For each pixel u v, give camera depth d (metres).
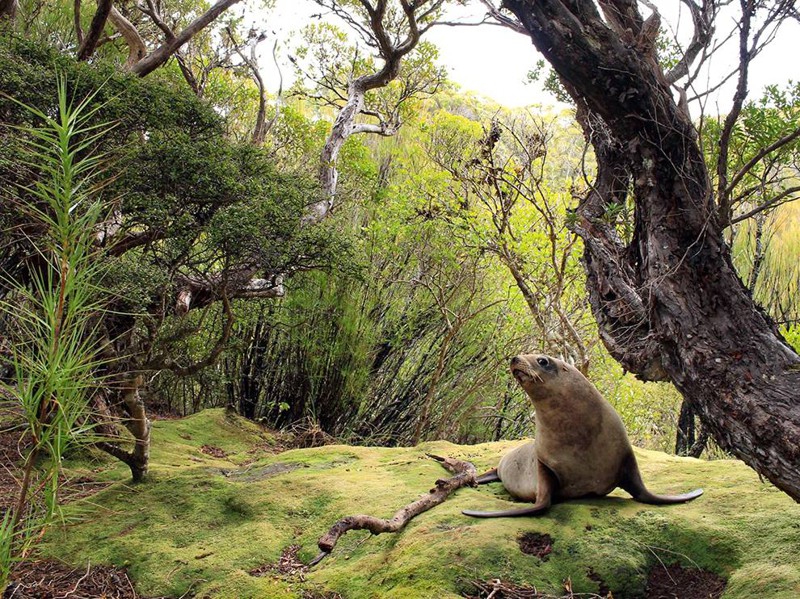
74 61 5.74
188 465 7.00
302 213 5.90
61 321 3.49
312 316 9.71
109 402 7.21
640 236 4.14
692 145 3.60
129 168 5.33
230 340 7.40
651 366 3.98
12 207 5.02
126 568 5.02
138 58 9.65
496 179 8.45
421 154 11.25
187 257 6.05
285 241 5.66
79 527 5.53
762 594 3.68
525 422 10.66
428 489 5.60
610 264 4.40
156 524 5.55
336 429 9.95
